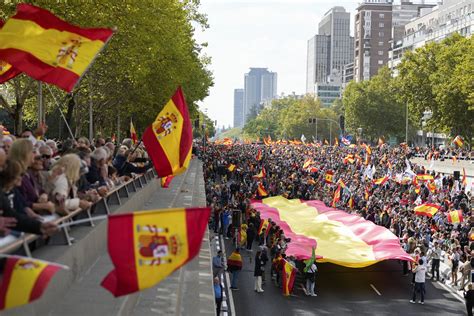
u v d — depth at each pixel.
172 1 44.72
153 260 7.16
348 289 26.95
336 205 45.28
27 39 12.17
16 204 8.47
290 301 24.88
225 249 34.91
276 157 95.44
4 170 8.13
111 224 7.06
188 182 43.19
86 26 26.14
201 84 71.81
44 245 10.52
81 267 11.08
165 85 47.88
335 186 51.91
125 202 16.98
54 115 53.66
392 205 39.94
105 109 53.12
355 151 98.06
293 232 32.41
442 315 23.08
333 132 193.12
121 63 34.12
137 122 65.19
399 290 26.80
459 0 157.25
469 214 37.72
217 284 21.23
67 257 10.04
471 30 143.88
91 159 13.52
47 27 12.29
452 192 47.62
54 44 12.22
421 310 23.73
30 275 6.40
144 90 48.22
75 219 12.51
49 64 12.14
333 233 31.67
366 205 41.53
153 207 22.11
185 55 50.62
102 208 13.95
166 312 10.45
